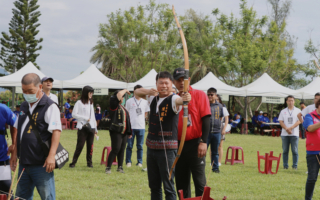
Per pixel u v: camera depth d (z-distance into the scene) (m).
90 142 7.51
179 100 3.41
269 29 27.88
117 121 6.74
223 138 8.23
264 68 26.06
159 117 3.53
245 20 27.27
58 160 3.33
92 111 7.50
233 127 20.38
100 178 6.38
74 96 36.66
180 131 3.91
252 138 16.97
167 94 3.60
